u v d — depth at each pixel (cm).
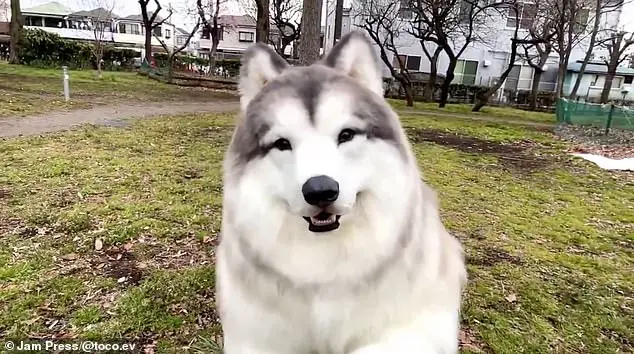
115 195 526
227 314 207
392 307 193
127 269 355
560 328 305
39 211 463
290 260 185
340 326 193
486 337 286
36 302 304
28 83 1800
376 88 208
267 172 184
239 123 205
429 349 195
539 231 502
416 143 1048
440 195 619
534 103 2691
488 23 2912
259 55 209
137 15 5691
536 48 2772
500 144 1150
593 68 3347
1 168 612
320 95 184
